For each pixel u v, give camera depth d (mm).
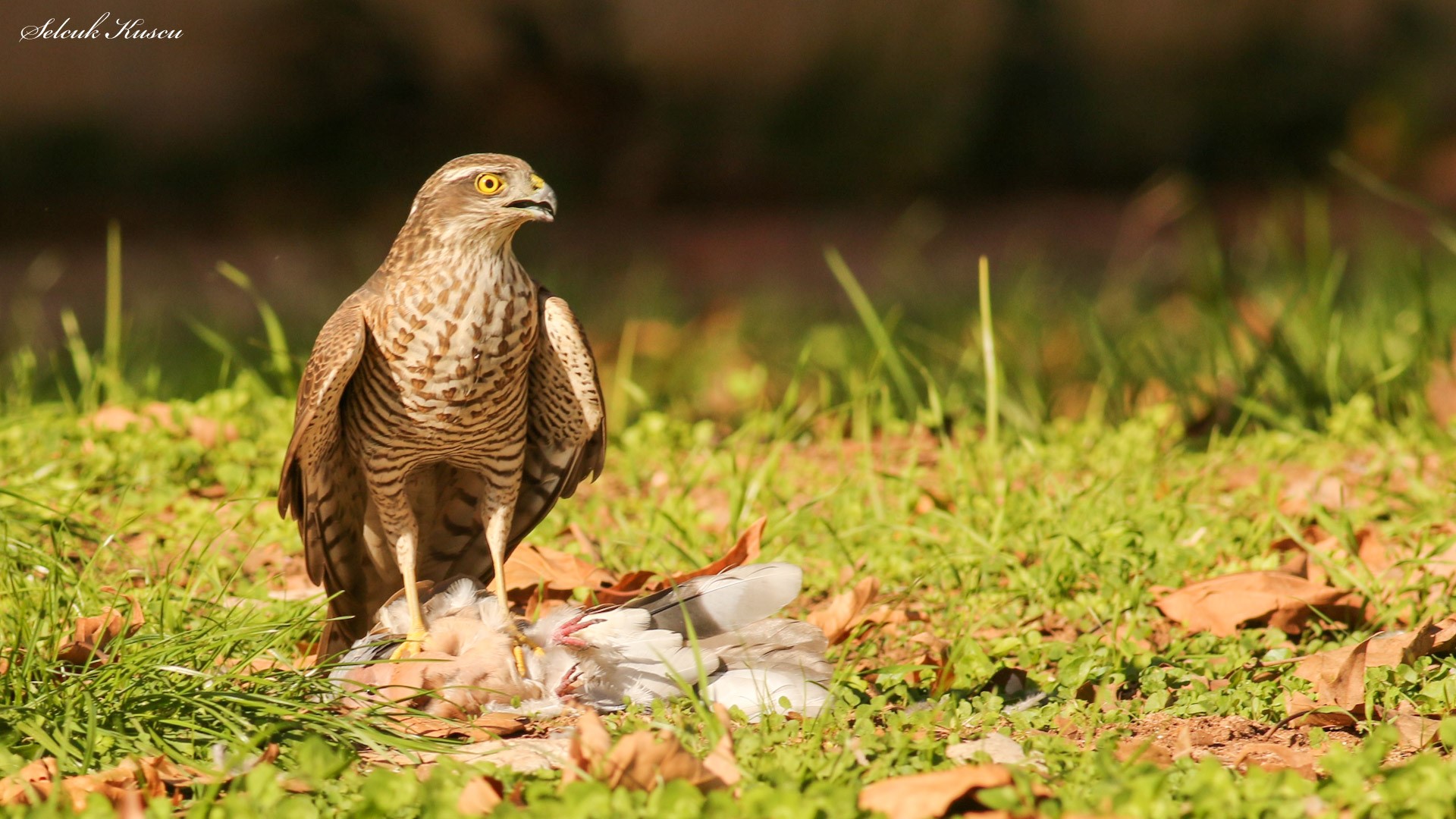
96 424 11469
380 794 5387
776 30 35781
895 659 7852
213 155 32750
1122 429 12273
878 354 12680
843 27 35938
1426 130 34906
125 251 29109
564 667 7195
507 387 7680
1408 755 6094
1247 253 22391
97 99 32531
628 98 35375
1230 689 6992
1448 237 13711
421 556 8531
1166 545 8898
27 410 12023
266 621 7652
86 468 10586
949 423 13078
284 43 33625
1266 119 35719
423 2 34312
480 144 34719
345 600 8328
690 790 5176
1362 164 34469
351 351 7312
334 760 5887
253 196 32438
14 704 6359
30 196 30953
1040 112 35969
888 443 12477
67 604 7727
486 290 7500
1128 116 36000
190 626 7652
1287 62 36219
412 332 7465
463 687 6734
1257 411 11891
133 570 8766
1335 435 11789
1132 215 31875
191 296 23297
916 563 9086
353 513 8227
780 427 12273
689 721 6551
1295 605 7988
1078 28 36438
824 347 17062
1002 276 23562
